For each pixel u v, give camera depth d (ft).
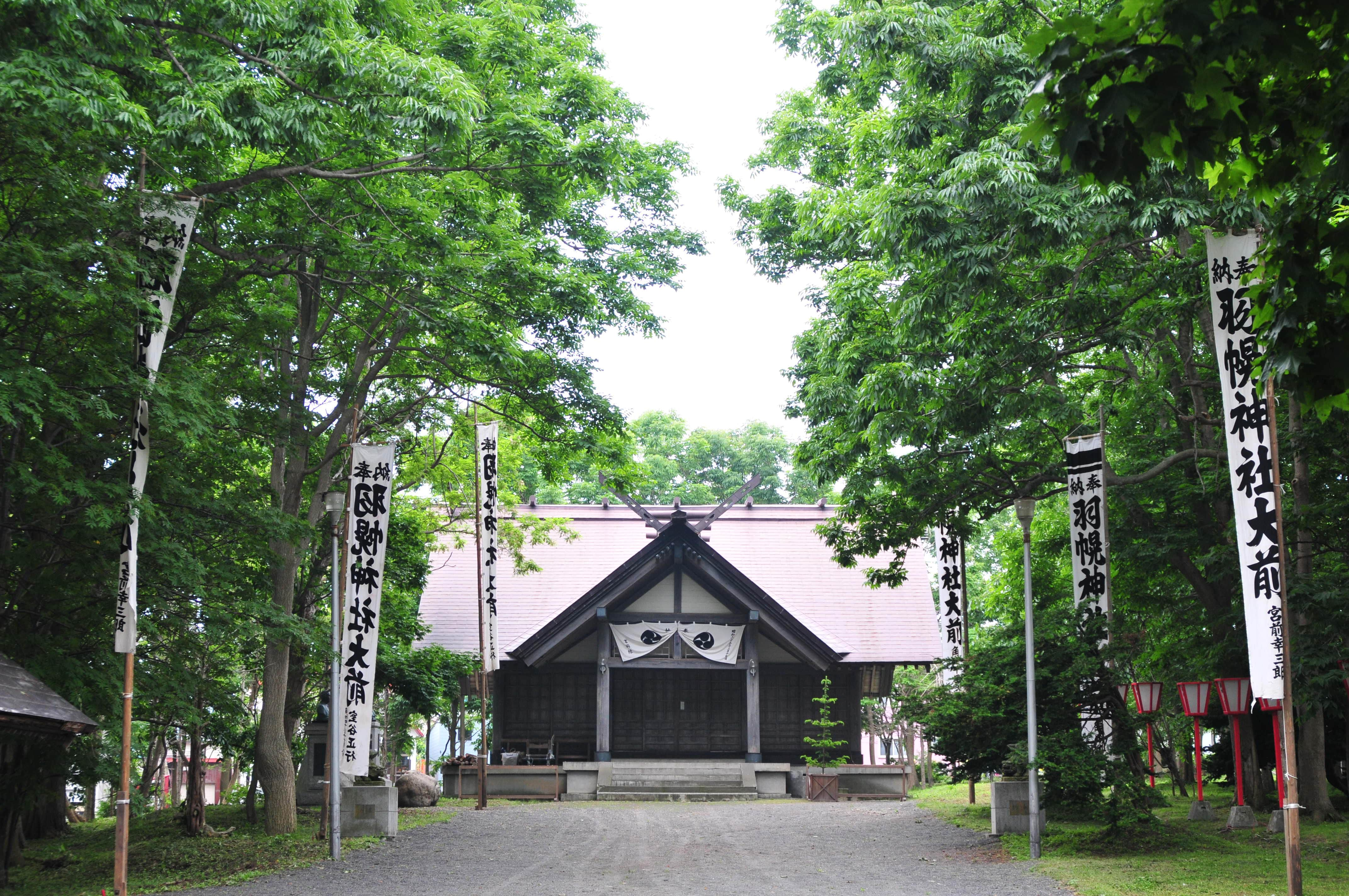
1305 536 62.80
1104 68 16.62
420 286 65.26
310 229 59.57
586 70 62.28
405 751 130.62
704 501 188.03
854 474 75.25
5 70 39.96
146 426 45.47
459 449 97.50
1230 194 22.38
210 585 57.41
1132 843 55.83
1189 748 100.78
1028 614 57.21
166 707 54.95
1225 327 46.42
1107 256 58.70
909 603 126.72
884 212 55.83
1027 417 67.82
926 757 130.82
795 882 50.03
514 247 66.64
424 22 58.29
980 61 56.75
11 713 40.29
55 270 42.93
